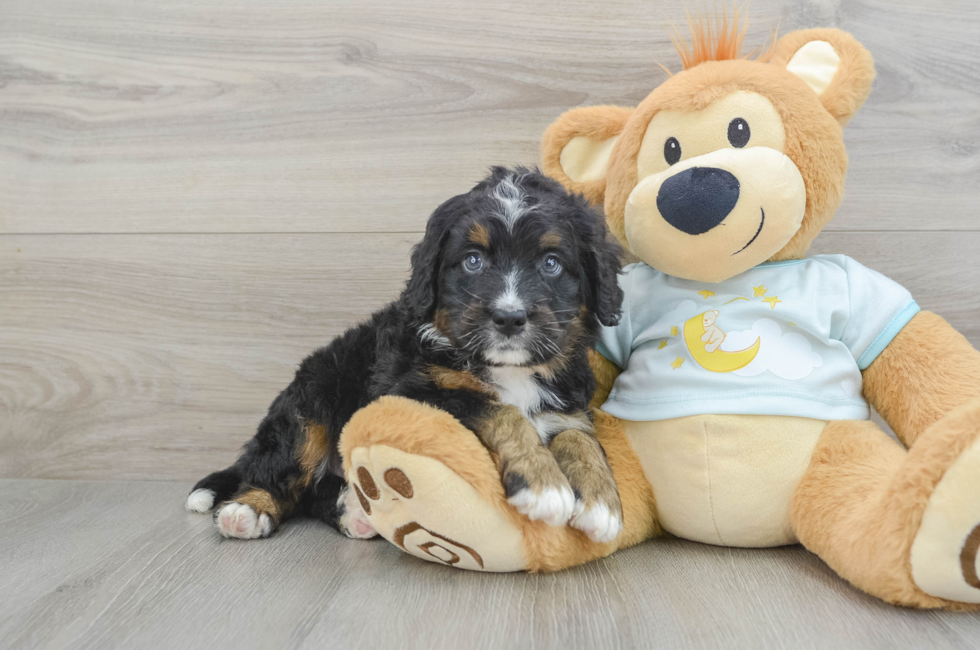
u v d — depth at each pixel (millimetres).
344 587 524
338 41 717
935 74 681
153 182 736
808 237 588
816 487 536
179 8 724
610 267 570
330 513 628
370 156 721
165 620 489
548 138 638
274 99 724
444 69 712
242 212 732
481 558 526
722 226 548
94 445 753
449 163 717
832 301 581
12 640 471
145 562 564
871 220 689
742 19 682
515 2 703
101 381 749
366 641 464
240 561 565
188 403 744
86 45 733
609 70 703
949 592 473
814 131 564
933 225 687
